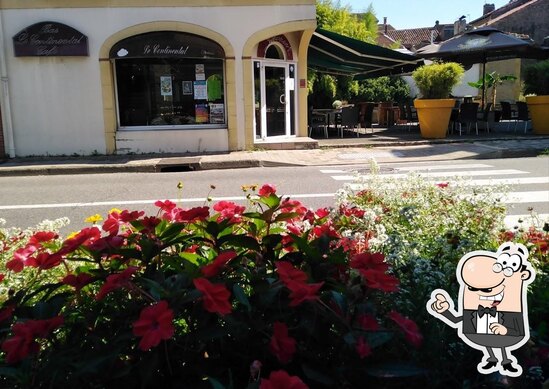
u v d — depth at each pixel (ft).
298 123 51.08
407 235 11.78
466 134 57.52
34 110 45.27
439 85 53.31
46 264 7.46
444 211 13.94
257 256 7.72
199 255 8.29
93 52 44.91
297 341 6.49
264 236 8.25
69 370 6.18
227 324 6.26
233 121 46.83
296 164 41.32
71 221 24.22
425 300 7.43
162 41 45.01
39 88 45.06
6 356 6.17
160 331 5.50
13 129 45.32
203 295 5.97
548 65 56.95
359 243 10.28
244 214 8.53
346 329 6.16
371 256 6.75
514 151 44.32
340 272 7.27
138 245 8.25
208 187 31.91
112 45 44.78
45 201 29.04
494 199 14.98
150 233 8.14
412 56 60.59
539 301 8.34
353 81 103.30
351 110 58.80
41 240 8.66
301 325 6.24
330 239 8.11
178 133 46.55
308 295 5.94
